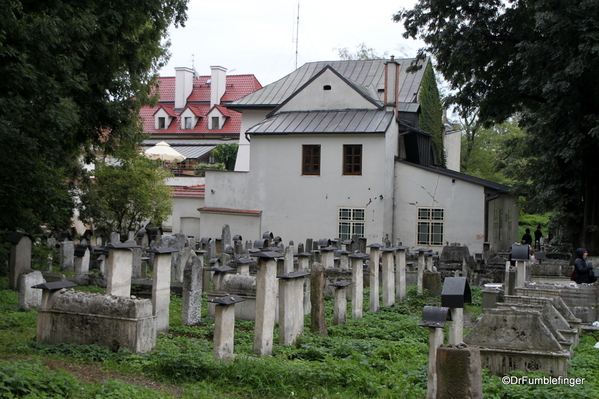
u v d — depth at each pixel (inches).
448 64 1277.1
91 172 1475.1
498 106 1252.5
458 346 341.1
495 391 392.2
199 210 1796.3
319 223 1715.1
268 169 1763.0
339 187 1697.8
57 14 802.8
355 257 720.3
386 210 1676.9
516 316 447.8
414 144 1893.5
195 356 436.5
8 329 553.6
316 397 389.4
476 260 1143.0
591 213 1173.1
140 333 469.1
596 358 504.7
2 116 706.8
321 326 586.2
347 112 1776.6
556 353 433.1
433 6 1237.7
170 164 2481.5
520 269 744.3
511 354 441.1
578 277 777.6
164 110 2977.4
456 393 331.3
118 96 1015.6
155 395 364.8
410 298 918.4
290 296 549.3
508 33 1208.8
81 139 1005.2
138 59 1033.5
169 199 1651.1
